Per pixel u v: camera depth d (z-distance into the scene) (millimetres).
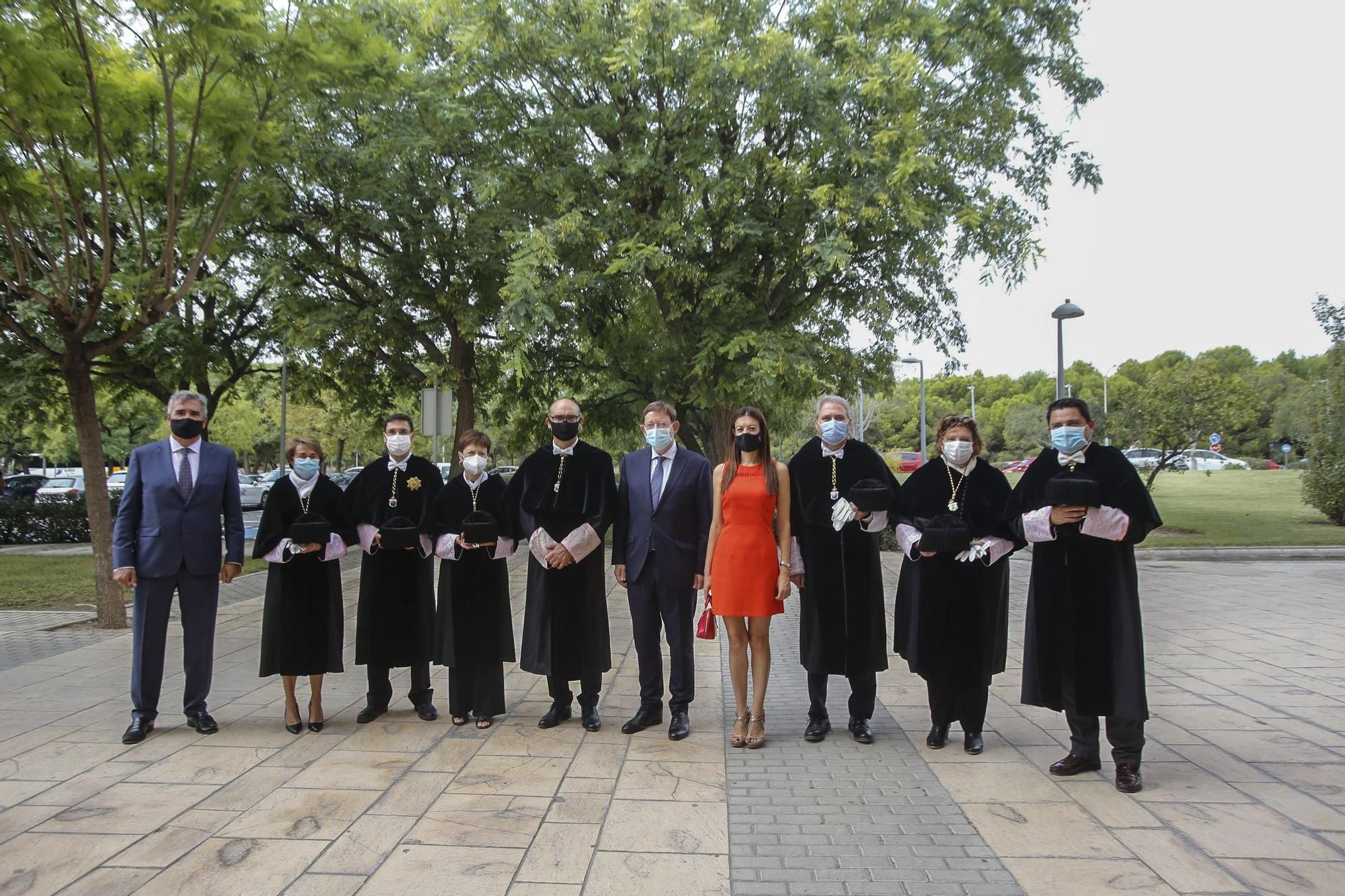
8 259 12844
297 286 16375
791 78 13211
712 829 3799
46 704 6012
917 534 4793
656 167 14344
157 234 13344
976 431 4891
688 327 15375
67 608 10266
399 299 16734
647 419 5273
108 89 7711
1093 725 4461
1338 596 10359
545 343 19016
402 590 5523
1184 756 4719
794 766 4625
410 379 19984
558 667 5211
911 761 4703
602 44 13984
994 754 4816
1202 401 18078
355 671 7078
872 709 5133
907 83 13227
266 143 8930
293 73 8086
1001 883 3287
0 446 38906
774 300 16281
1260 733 5102
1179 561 13953
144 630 5219
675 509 5230
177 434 5359
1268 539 15602
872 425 61938
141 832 3797
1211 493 26672
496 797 4191
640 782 4398
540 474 5352
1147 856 3490
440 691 6453
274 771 4582
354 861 3510
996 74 15086
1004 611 4883
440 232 16547
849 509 4902
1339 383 18203
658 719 5426
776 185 14617
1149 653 7262
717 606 4945
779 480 5062
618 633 8664
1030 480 4551
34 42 6949
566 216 13961
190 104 8148
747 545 4922
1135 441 18859
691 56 13492
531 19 14523
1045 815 3920
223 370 18484
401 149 14922
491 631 5375
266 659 5199
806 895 3211
